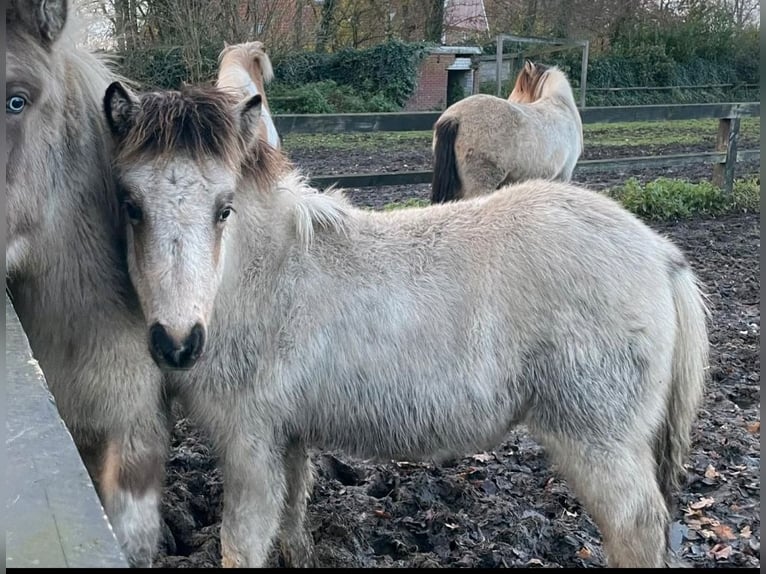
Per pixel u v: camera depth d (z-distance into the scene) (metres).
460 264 1.42
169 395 1.40
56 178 1.27
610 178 5.79
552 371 1.39
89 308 1.31
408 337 1.38
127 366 1.32
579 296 1.38
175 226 1.17
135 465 1.32
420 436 1.41
